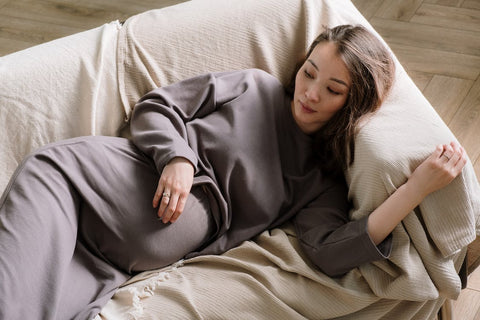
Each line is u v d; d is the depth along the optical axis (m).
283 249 1.41
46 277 1.25
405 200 1.30
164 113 1.48
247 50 1.64
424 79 2.37
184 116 1.50
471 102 2.27
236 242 1.47
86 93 1.52
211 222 1.48
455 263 1.41
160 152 1.40
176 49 1.61
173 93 1.52
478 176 2.01
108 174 1.38
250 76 1.54
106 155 1.40
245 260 1.42
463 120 2.20
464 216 1.32
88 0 2.87
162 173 1.39
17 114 1.48
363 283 1.38
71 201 1.34
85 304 1.33
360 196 1.40
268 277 1.35
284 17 1.66
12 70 1.51
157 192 1.38
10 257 1.21
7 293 1.18
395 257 1.33
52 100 1.51
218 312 1.32
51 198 1.30
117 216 1.37
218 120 1.49
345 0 1.76
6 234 1.23
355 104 1.42
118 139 1.46
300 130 1.52
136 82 1.58
